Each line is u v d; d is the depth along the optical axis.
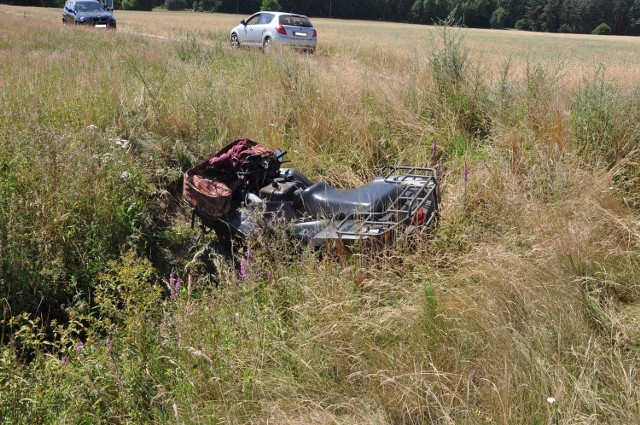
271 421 3.26
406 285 4.47
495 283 4.17
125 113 7.87
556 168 5.67
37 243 4.99
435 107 8.08
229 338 3.81
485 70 9.30
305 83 8.86
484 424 3.15
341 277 4.38
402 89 8.52
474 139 7.58
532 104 7.25
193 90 8.81
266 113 8.17
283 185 5.26
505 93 7.73
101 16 27.52
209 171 5.57
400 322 3.99
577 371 3.45
